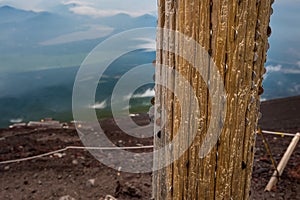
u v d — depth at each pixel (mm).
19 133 4691
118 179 3156
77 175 3250
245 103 916
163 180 1050
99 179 3158
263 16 876
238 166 964
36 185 3041
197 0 822
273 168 3287
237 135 930
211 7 817
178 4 858
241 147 954
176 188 1004
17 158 3654
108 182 3096
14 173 3275
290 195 2717
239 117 917
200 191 966
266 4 872
